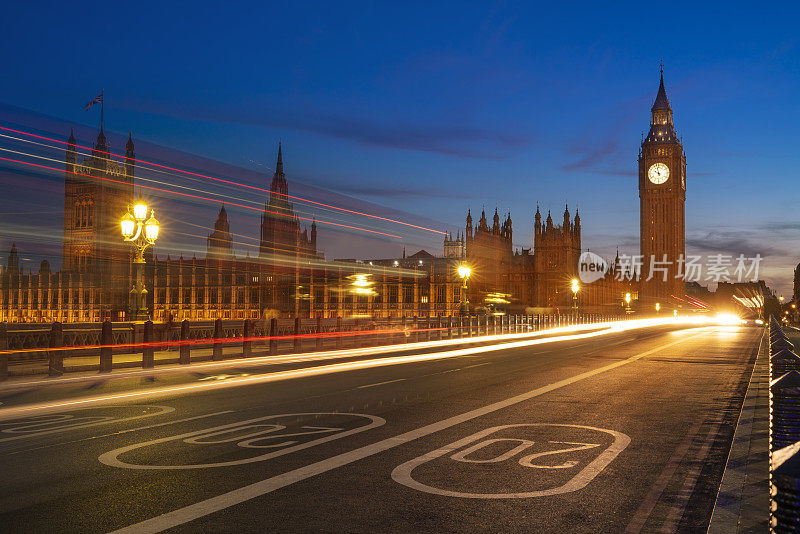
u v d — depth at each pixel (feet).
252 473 22.44
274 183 529.45
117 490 20.25
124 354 67.82
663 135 593.01
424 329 126.00
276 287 360.28
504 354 88.17
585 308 490.49
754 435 29.40
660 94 609.01
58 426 31.73
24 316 442.91
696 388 48.32
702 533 16.63
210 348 83.61
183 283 380.37
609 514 18.13
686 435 29.84
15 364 56.08
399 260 457.68
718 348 103.96
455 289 358.23
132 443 27.58
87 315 430.20
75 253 472.03
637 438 29.07
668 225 580.30
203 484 20.97
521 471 22.85
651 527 17.10
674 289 573.74
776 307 592.19
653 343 121.80
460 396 43.34
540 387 48.62
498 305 470.80
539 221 493.36
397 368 65.67
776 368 33.71
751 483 20.95
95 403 39.88
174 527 16.74
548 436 29.35
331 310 358.02
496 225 506.07
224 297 370.94
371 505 18.75
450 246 518.78
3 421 33.24
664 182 581.53
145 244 77.36
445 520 17.47
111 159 484.74
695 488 20.89
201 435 29.40
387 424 32.35
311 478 21.76
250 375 58.03
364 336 107.86
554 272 483.51
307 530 16.56
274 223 522.06
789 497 8.27
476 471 22.82
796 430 18.48
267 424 32.35
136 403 39.88
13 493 19.92
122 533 16.26
